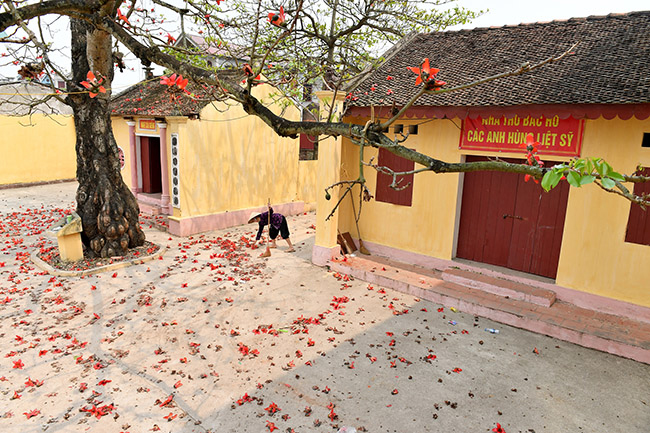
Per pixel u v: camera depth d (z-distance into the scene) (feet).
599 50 25.82
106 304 25.17
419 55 33.04
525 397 17.72
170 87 13.56
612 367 19.95
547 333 22.62
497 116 24.32
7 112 58.29
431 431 15.65
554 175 7.14
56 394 17.13
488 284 26.40
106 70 30.12
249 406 16.75
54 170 64.64
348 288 28.35
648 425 16.31
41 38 21.33
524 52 28.55
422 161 8.25
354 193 33.68
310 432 15.43
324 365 19.61
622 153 22.77
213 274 30.30
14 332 21.68
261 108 11.09
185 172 38.42
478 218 29.19
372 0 34.58
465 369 19.57
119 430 15.35
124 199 33.40
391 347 21.26
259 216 34.71
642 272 22.76
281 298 26.63
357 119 32.17
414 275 29.04
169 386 17.85
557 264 26.32
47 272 29.35
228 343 21.31
